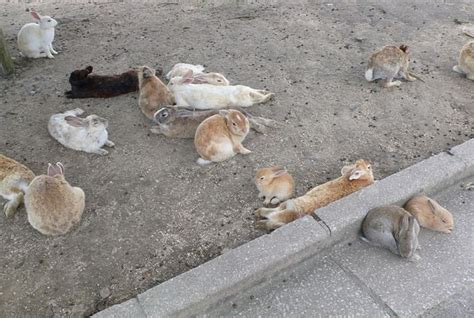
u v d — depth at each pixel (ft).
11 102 8.72
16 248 6.51
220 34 10.58
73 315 5.91
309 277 6.26
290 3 11.89
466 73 9.12
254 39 10.37
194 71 8.89
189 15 11.44
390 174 7.37
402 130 8.09
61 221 6.52
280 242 6.29
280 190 6.92
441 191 7.18
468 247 6.53
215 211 6.92
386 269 6.32
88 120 7.53
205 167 7.50
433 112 8.43
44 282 6.18
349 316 5.90
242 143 7.83
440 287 6.13
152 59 9.77
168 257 6.41
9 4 12.16
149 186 7.25
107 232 6.68
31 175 6.99
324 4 11.78
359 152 7.72
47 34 9.59
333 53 9.91
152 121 8.34
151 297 5.82
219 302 6.02
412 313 5.90
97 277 6.23
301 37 10.43
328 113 8.42
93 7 11.96
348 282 6.20
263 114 8.38
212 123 7.35
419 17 11.13
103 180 7.34
